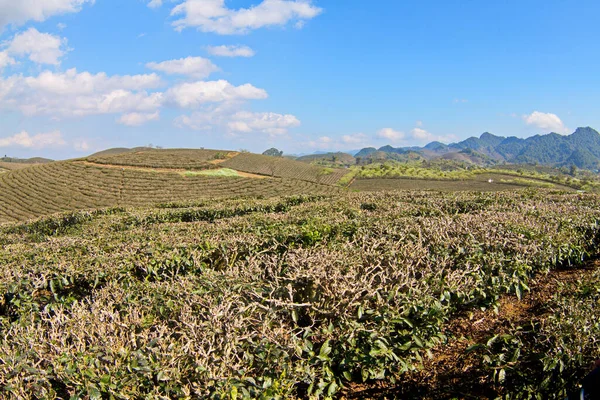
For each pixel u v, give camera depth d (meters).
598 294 5.10
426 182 84.31
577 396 2.62
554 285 6.09
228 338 4.03
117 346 3.97
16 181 68.38
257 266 6.01
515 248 6.33
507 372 3.96
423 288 4.99
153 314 4.85
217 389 3.49
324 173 92.94
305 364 4.08
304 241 7.89
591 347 3.91
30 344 4.11
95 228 14.18
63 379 3.64
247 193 68.50
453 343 4.80
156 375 3.64
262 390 3.64
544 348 4.12
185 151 104.81
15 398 3.52
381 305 4.65
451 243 6.53
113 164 80.62
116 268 6.97
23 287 6.59
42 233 15.95
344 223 8.77
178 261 7.20
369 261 5.82
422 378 4.28
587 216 8.97
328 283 4.99
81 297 6.74
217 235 8.92
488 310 5.43
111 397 3.42
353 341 4.23
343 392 4.21
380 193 18.69
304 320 5.01
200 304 4.69
